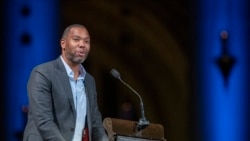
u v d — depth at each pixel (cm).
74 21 2978
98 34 3028
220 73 2478
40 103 827
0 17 2427
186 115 2745
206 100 2506
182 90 2847
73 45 846
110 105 3047
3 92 2419
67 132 838
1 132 2414
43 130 816
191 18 2605
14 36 2438
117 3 2927
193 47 2591
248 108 2441
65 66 859
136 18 2955
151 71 2995
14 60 2427
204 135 2511
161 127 925
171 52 2902
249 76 2447
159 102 2969
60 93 841
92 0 2923
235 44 2473
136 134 902
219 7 2506
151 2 2880
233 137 2442
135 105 3022
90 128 861
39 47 2442
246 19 2475
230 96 2456
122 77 3052
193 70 2588
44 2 2461
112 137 867
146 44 2986
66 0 2898
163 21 2892
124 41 3014
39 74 840
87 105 867
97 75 3058
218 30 2503
